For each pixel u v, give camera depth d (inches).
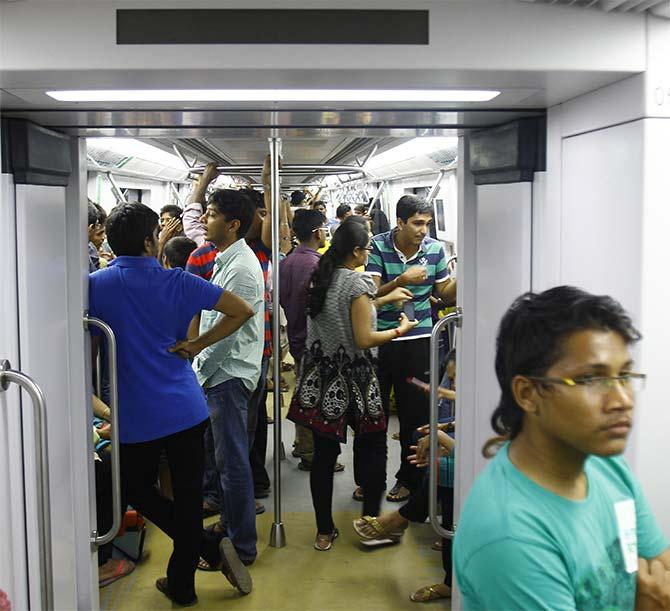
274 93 85.2
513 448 52.7
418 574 157.0
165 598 147.2
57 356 108.1
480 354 113.3
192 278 134.0
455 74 76.1
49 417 102.8
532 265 97.7
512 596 47.0
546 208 95.5
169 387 134.0
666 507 78.2
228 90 83.4
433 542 173.3
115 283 129.8
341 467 225.3
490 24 74.3
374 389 160.6
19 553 92.5
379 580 154.4
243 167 220.8
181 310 133.0
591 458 56.6
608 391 47.5
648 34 75.0
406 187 341.1
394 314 184.1
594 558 50.0
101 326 118.9
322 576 156.3
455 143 246.7
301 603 144.8
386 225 346.3
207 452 190.2
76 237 115.6
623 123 78.2
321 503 168.4
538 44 74.7
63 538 111.0
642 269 75.4
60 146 106.4
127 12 72.3
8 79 76.4
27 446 94.9
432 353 119.7
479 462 114.4
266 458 240.4
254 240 203.8
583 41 74.8
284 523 184.9
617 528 53.1
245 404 157.8
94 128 106.6
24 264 93.6
